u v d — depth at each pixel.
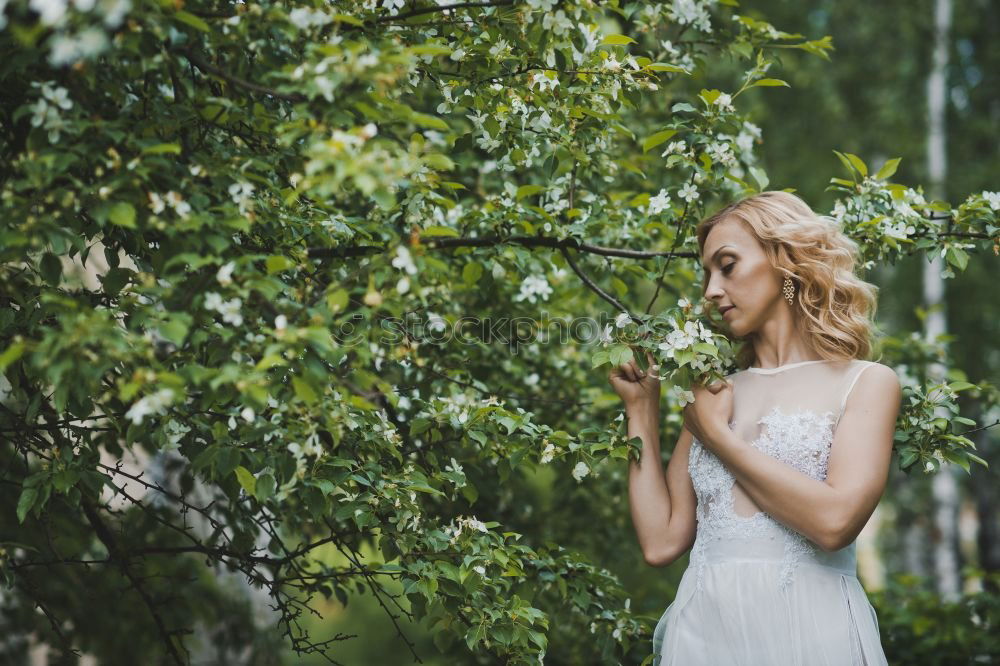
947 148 7.44
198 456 1.78
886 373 1.86
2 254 1.65
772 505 1.76
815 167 6.99
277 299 1.77
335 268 2.23
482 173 3.12
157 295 1.67
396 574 2.09
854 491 1.73
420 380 2.63
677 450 2.13
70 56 1.46
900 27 7.32
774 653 1.78
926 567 7.39
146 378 1.50
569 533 3.59
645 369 1.97
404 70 1.58
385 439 2.05
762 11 7.07
